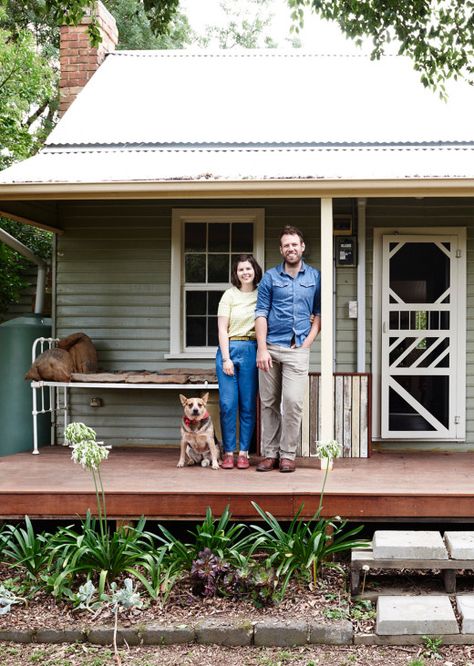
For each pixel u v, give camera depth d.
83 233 8.16
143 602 4.73
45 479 5.98
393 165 6.80
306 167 6.77
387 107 8.70
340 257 7.84
